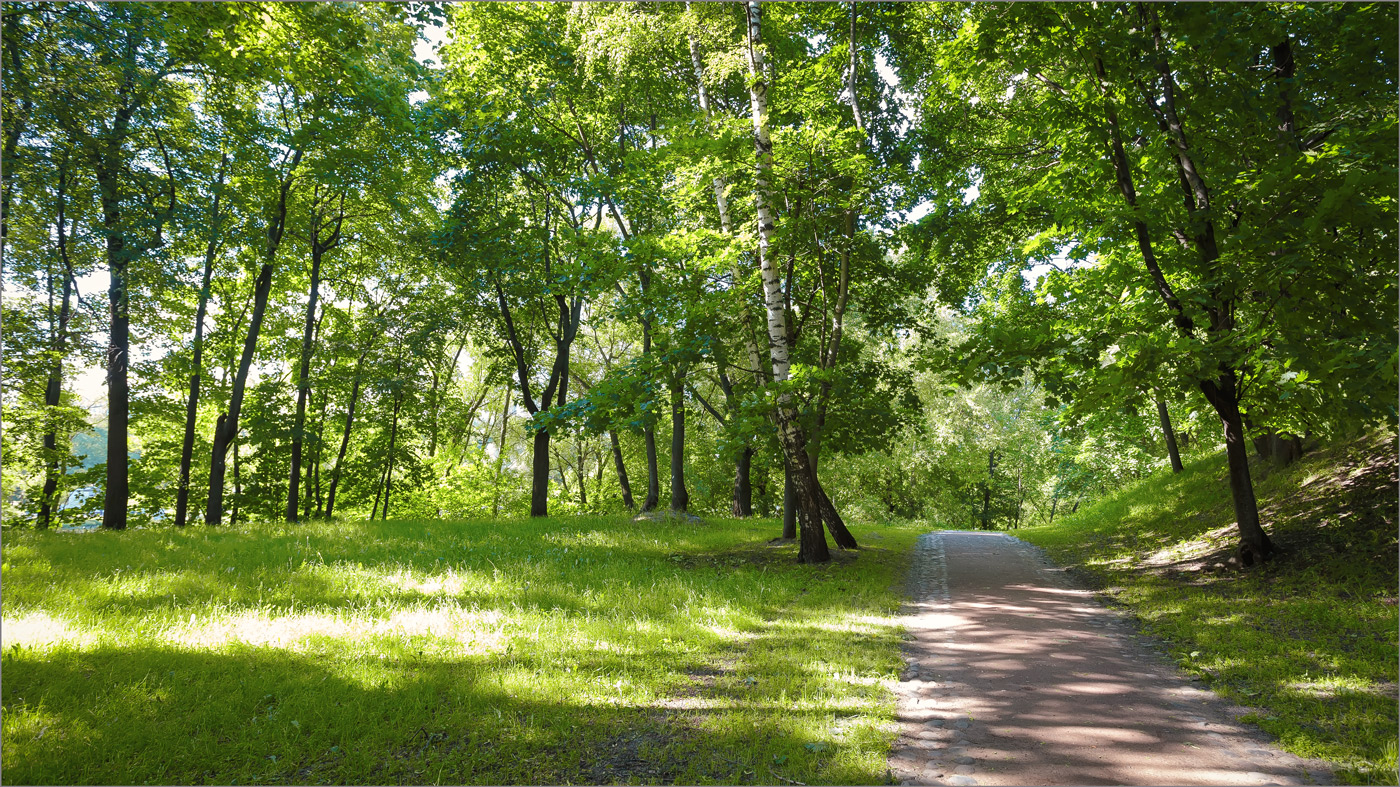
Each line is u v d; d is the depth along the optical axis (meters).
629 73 17.39
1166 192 10.76
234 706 5.24
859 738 5.01
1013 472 45.25
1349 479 11.66
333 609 8.31
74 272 18.19
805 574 12.18
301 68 9.89
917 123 16.77
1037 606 10.02
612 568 11.66
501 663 6.49
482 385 39.94
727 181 15.02
